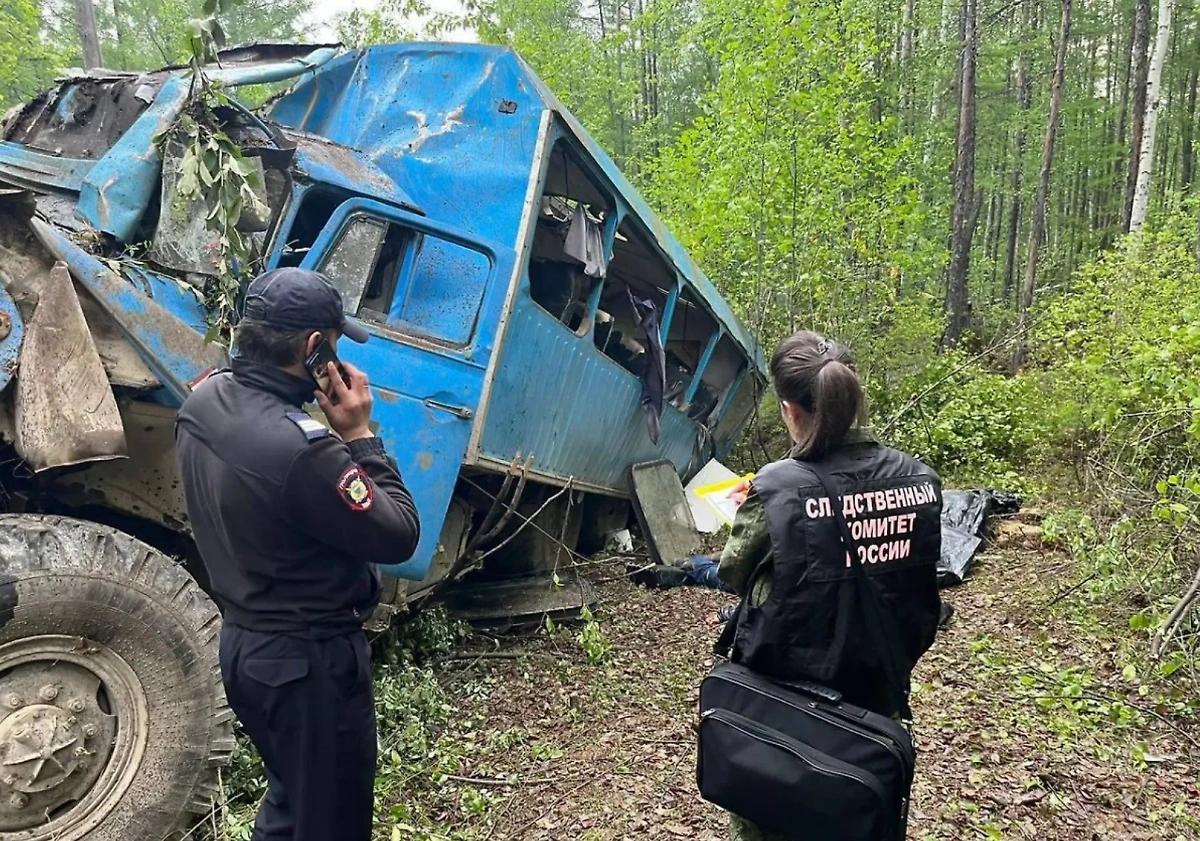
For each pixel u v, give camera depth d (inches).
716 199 373.1
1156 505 196.9
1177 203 546.3
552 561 240.4
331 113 215.2
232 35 763.4
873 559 79.6
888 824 75.2
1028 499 312.0
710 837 128.3
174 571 121.9
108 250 145.9
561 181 228.2
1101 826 130.2
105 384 122.5
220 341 140.0
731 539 84.5
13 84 477.7
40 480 131.1
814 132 369.4
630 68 994.7
